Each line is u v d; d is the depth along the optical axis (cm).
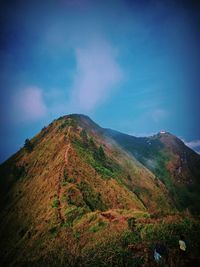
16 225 6025
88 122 15025
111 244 2416
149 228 2469
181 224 2367
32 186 7575
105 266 2100
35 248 3922
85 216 3894
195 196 13425
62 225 4012
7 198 8725
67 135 9219
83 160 7181
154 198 8912
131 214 3303
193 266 1736
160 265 1800
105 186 6269
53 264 2827
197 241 2056
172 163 16238
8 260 4575
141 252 2091
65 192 5091
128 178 9025
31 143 11819
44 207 5184
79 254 2617
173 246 2022
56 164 7081
